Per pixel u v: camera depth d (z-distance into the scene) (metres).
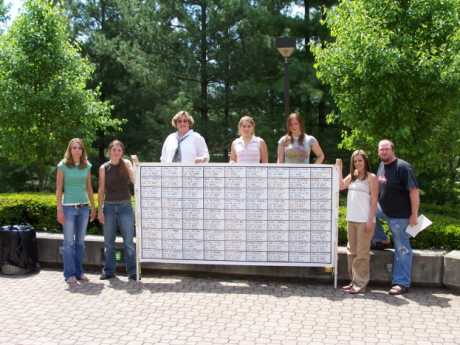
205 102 19.80
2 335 4.88
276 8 17.89
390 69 8.46
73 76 12.78
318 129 18.23
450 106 8.95
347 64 8.85
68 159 6.57
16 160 13.06
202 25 19.33
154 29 19.22
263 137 17.59
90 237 7.43
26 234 7.04
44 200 8.23
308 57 17.44
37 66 12.52
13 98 12.07
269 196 6.55
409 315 5.40
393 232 6.19
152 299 5.93
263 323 5.18
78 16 22.12
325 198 6.45
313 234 6.50
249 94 17.48
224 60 18.86
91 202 6.91
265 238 6.58
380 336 4.85
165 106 18.81
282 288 6.38
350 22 8.96
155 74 18.53
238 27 18.48
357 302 5.82
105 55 21.22
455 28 8.55
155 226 6.72
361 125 9.12
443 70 8.44
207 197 6.64
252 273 6.81
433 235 6.84
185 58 19.19
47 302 5.83
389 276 6.44
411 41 8.84
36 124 12.61
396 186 6.13
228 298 5.97
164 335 4.89
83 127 12.81
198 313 5.47
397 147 9.15
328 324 5.15
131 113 22.47
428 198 12.47
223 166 6.58
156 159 19.72
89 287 6.41
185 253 6.71
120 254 7.12
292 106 18.45
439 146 9.73
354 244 6.31
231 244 6.64
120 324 5.17
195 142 7.04
